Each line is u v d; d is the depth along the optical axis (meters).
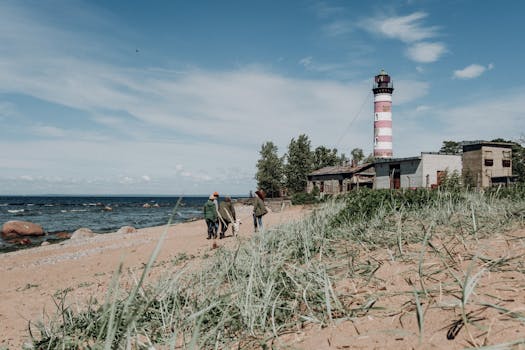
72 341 3.47
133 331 3.35
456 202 7.36
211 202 15.69
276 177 65.62
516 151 35.25
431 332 2.38
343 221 7.30
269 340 2.96
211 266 5.58
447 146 62.84
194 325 3.38
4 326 5.59
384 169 38.66
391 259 4.25
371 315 2.88
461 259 3.70
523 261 3.34
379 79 52.12
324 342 2.61
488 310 2.47
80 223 43.53
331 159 72.44
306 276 4.08
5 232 30.98
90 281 9.33
